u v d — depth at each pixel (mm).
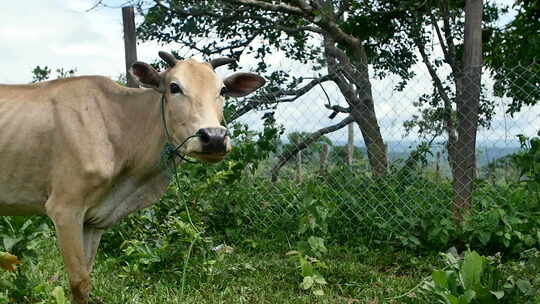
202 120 3260
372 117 6387
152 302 3699
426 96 6086
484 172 5418
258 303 3748
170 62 3604
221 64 3812
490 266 3568
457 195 5289
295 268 4273
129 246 4555
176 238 4551
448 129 5828
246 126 5820
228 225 5785
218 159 3227
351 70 6727
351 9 7750
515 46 7359
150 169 3633
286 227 5672
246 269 4484
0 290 3602
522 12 7344
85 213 3490
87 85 3562
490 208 4953
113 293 3895
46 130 3387
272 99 6465
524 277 3803
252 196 5902
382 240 5328
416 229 5223
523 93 5137
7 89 3531
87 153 3365
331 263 4625
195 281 4129
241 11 7926
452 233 5020
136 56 6266
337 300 3846
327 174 5801
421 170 5566
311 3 7332
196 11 7945
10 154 3379
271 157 6309
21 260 4039
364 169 5746
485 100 5965
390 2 7418
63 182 3361
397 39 8125
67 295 3889
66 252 3365
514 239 4809
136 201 3723
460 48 7414
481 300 3291
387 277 4379
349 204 5582
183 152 3381
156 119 3572
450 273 3463
